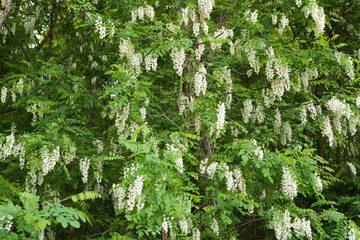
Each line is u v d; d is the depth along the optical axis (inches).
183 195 140.3
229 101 282.5
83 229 368.8
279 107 327.9
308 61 246.1
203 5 220.1
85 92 284.7
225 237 236.5
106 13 275.4
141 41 275.9
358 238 209.0
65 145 210.1
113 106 199.0
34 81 289.1
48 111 244.5
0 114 361.4
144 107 230.5
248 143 190.2
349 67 235.5
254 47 245.4
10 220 98.0
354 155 414.0
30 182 249.4
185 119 259.9
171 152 135.9
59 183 286.7
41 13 430.9
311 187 221.5
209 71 297.0
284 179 189.2
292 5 276.1
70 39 446.6
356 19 394.3
